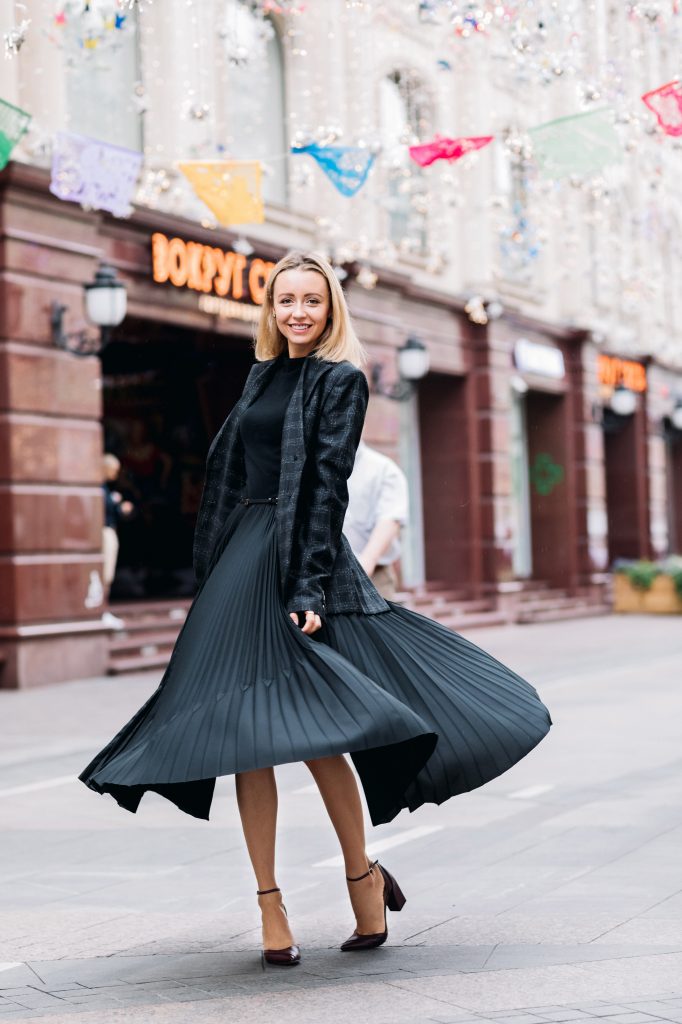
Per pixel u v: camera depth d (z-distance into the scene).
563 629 21.47
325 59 17.73
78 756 8.70
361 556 5.79
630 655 15.91
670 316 30.27
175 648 3.93
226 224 10.90
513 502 25.41
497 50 10.24
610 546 30.00
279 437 4.00
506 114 20.69
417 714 3.72
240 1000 3.52
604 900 4.57
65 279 13.80
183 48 15.31
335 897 4.79
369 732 3.48
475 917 4.39
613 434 29.92
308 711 3.56
